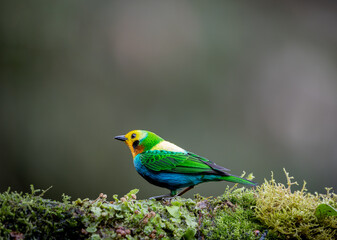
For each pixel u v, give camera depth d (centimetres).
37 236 390
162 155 631
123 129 1305
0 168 1162
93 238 406
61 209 409
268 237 465
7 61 1294
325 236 451
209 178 604
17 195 406
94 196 1162
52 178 1175
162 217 456
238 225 468
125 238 417
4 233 377
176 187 627
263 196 491
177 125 1351
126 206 438
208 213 484
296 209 474
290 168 1289
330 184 1266
